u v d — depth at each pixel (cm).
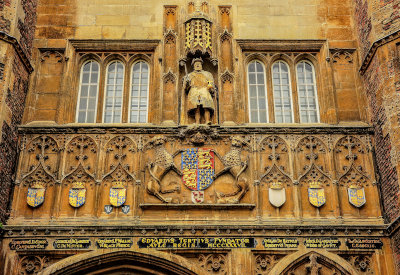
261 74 1644
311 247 1373
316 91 1622
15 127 1473
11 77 1446
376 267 1363
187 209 1417
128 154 1483
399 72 1441
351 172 1477
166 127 1505
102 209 1416
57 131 1494
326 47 1641
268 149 1496
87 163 1466
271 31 1666
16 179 1435
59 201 1417
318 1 1700
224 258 1367
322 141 1508
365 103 1577
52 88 1577
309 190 1448
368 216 1430
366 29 1573
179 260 1349
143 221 1399
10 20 1473
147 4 1694
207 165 1469
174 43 1644
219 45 1636
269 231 1388
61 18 1664
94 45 1634
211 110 1537
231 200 1424
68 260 1338
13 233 1364
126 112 1577
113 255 1349
